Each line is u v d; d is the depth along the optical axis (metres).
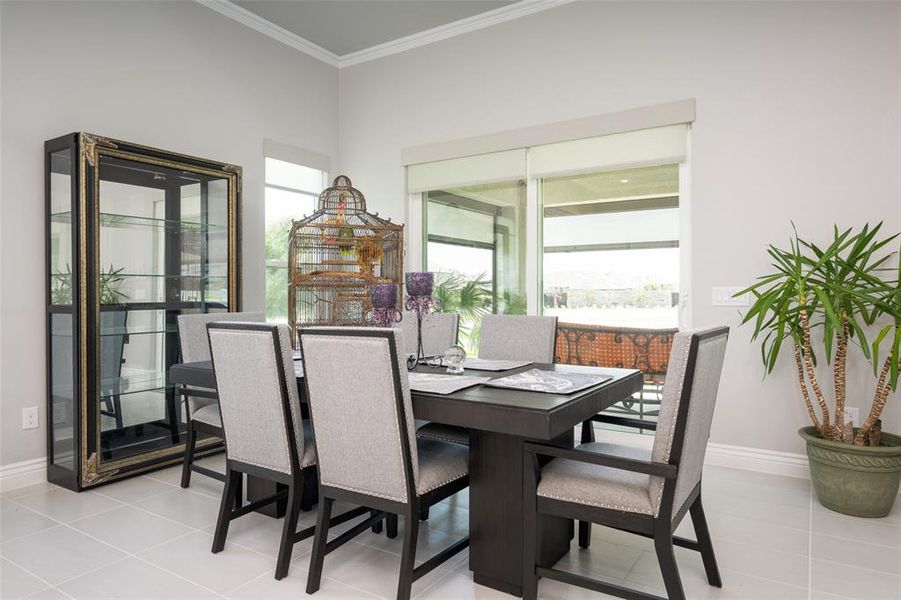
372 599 1.91
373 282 4.20
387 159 4.70
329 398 1.89
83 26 3.26
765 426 3.25
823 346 3.08
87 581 2.02
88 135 2.96
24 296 3.04
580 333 3.91
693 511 1.96
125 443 3.16
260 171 4.28
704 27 3.41
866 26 2.99
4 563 2.15
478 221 4.32
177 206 3.42
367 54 4.77
